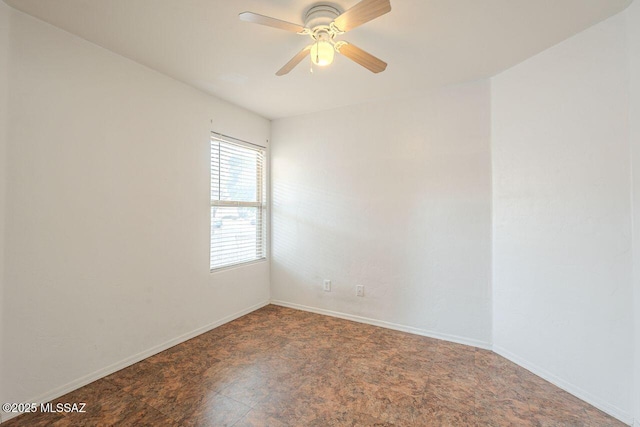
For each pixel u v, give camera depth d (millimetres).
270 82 2664
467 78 2570
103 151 2098
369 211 3123
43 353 1814
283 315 3375
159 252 2482
